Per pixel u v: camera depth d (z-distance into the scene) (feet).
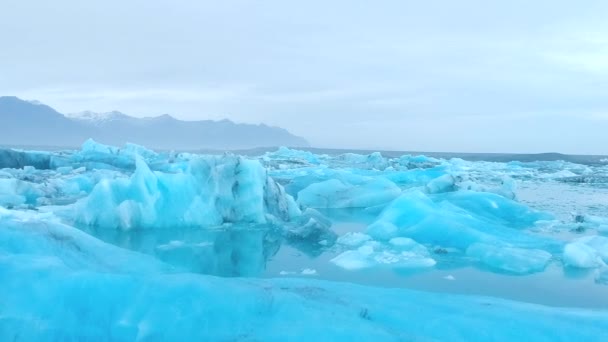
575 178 87.20
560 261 24.49
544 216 38.34
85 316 12.55
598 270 22.67
